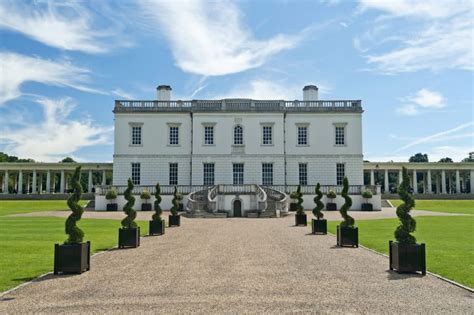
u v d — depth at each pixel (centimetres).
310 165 4906
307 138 4941
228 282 991
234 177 4894
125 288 935
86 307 786
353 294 877
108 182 8944
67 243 1112
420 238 1784
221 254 1434
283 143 4922
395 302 816
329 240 1841
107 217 3334
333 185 4572
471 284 955
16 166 6744
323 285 958
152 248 1591
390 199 5634
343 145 4919
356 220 2972
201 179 4869
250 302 816
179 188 4612
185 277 1049
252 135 4925
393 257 1132
